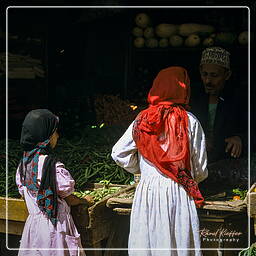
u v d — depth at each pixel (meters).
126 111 6.69
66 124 7.15
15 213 4.77
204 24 8.00
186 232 4.25
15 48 7.86
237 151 5.36
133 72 7.96
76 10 8.13
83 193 5.02
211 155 5.79
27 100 7.81
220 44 7.63
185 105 4.55
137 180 5.38
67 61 8.23
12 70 7.61
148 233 4.32
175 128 4.37
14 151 6.08
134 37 7.99
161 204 4.29
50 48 7.96
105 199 4.72
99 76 8.34
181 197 4.30
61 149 6.10
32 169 4.45
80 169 5.70
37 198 4.39
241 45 7.60
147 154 4.39
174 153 4.32
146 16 7.78
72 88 8.16
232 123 5.85
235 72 7.74
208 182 5.49
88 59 8.37
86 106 7.33
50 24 7.96
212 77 5.72
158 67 8.12
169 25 7.73
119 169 5.69
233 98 5.87
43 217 4.41
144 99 7.20
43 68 7.85
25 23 7.88
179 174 4.33
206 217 4.39
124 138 4.57
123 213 4.55
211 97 5.89
